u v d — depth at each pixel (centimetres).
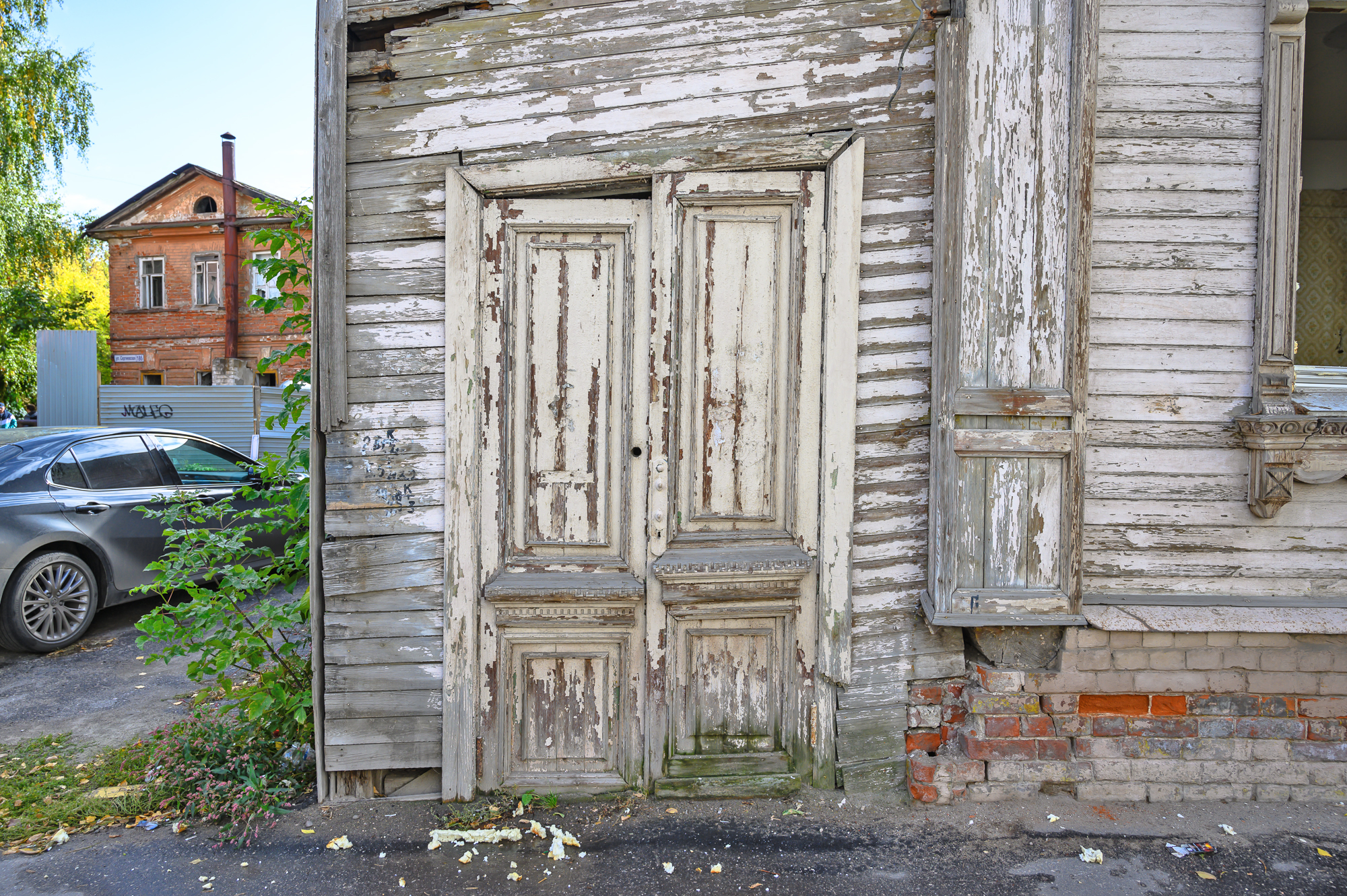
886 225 289
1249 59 286
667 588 287
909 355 292
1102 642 284
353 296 289
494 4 287
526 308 289
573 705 295
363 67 287
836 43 286
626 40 286
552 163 284
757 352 292
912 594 296
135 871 252
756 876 247
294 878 248
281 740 324
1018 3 273
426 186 288
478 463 287
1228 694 286
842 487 288
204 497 558
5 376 1773
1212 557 293
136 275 2036
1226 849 258
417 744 294
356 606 291
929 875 247
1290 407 285
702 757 295
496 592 284
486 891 241
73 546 504
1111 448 291
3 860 258
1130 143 287
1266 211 283
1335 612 283
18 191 1612
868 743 296
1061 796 288
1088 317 280
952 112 273
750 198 285
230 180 1939
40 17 1518
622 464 293
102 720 380
